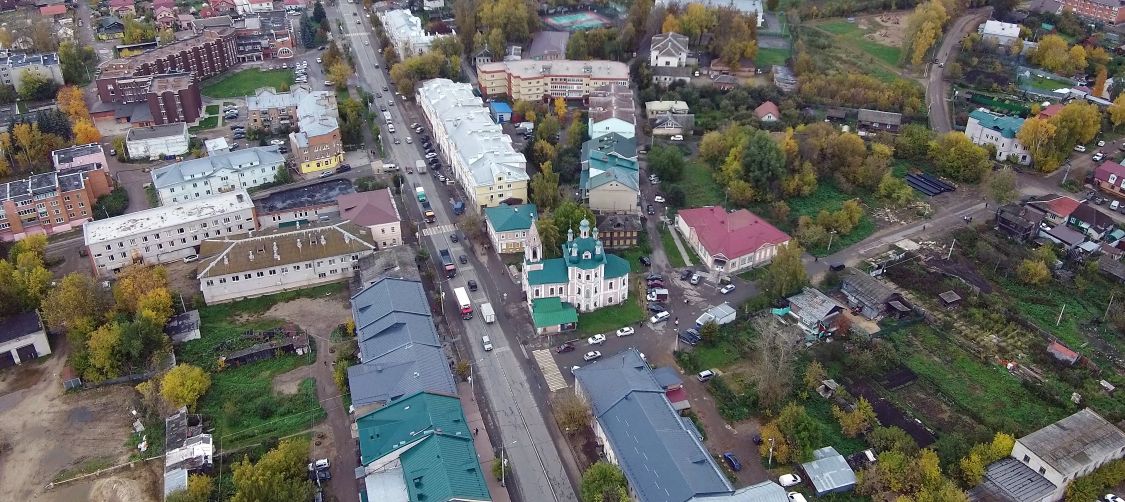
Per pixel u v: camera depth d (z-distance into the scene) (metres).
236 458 157.75
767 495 139.50
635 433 152.25
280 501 138.75
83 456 161.00
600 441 162.75
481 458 160.38
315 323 198.88
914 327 197.12
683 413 170.38
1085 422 158.88
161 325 189.50
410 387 161.38
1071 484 148.25
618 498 141.75
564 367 185.50
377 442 150.38
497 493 152.38
